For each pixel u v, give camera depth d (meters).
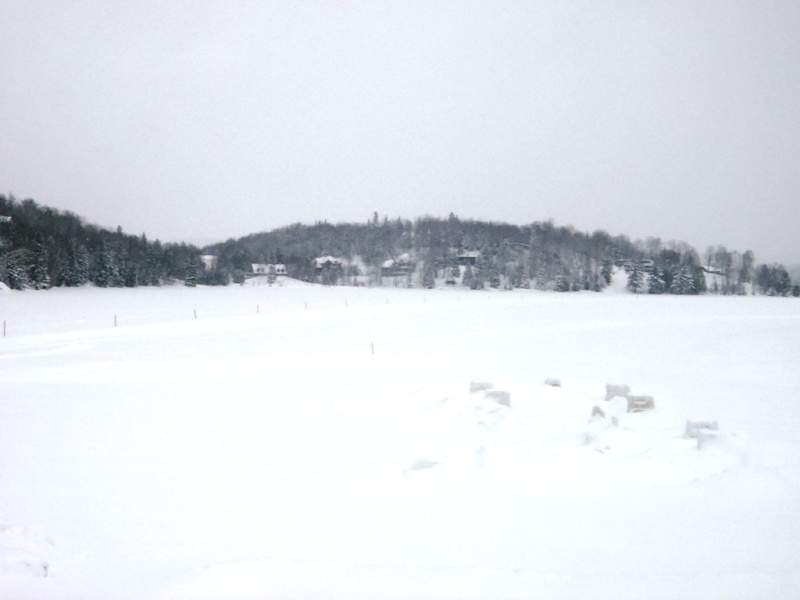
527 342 32.62
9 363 23.45
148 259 108.88
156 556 6.12
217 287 107.06
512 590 5.09
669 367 23.91
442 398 15.21
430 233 154.00
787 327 41.97
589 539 6.14
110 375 20.61
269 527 6.88
